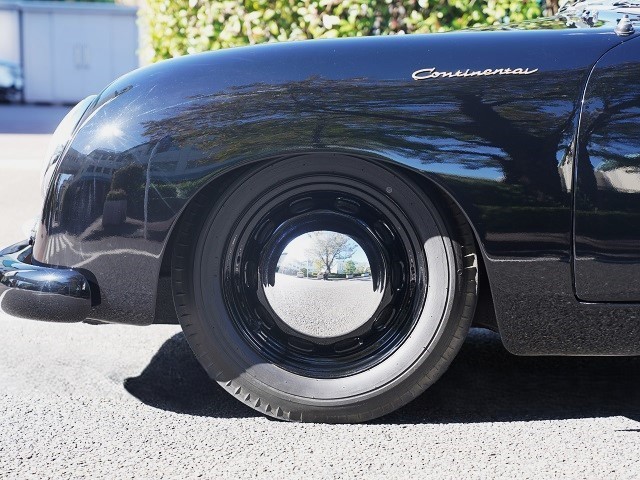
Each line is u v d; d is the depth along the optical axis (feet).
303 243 8.86
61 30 84.07
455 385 10.46
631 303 8.49
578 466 8.26
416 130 8.39
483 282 9.14
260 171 8.74
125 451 8.54
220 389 10.25
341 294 8.89
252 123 8.48
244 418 9.34
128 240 8.65
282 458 8.38
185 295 8.95
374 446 8.66
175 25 17.12
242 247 8.93
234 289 9.02
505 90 8.43
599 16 9.56
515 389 10.34
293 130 8.44
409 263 8.91
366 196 8.81
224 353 9.02
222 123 8.52
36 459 8.35
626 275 8.40
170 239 8.93
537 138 8.34
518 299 8.54
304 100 8.49
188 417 9.39
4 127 49.98
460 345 8.93
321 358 9.15
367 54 8.64
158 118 8.61
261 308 9.04
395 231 8.87
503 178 8.36
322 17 15.80
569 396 10.14
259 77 8.62
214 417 9.38
